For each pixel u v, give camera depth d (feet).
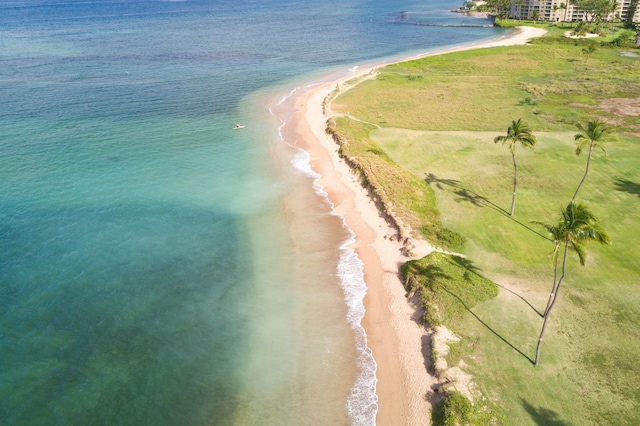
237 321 134.10
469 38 619.67
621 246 155.02
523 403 103.60
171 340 127.13
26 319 132.87
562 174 207.41
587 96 332.80
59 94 356.38
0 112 310.24
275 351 124.26
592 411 101.35
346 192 203.41
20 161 233.76
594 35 595.88
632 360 113.29
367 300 141.08
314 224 180.96
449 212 180.34
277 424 104.99
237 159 238.07
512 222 172.65
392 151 240.32
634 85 352.90
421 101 330.34
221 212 189.57
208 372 117.70
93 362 119.85
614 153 228.22
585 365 112.47
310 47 564.71
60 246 166.09
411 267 148.25
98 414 106.73
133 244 168.25
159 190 206.39
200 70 442.50
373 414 106.32
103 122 293.23
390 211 180.34
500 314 129.08
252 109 319.88
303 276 152.66
